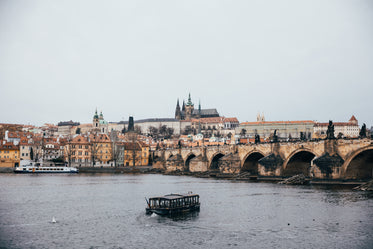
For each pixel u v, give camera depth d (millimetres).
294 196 119188
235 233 75500
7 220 86875
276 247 67312
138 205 105750
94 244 69312
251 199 115000
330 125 153750
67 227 80688
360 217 87500
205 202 109875
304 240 71000
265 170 180500
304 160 179500
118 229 78750
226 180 188375
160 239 71812
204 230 77625
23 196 121375
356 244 68438
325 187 140875
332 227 79375
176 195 97125
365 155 144250
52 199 115875
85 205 105688
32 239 72250
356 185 144625
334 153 149750
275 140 184375
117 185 158125
